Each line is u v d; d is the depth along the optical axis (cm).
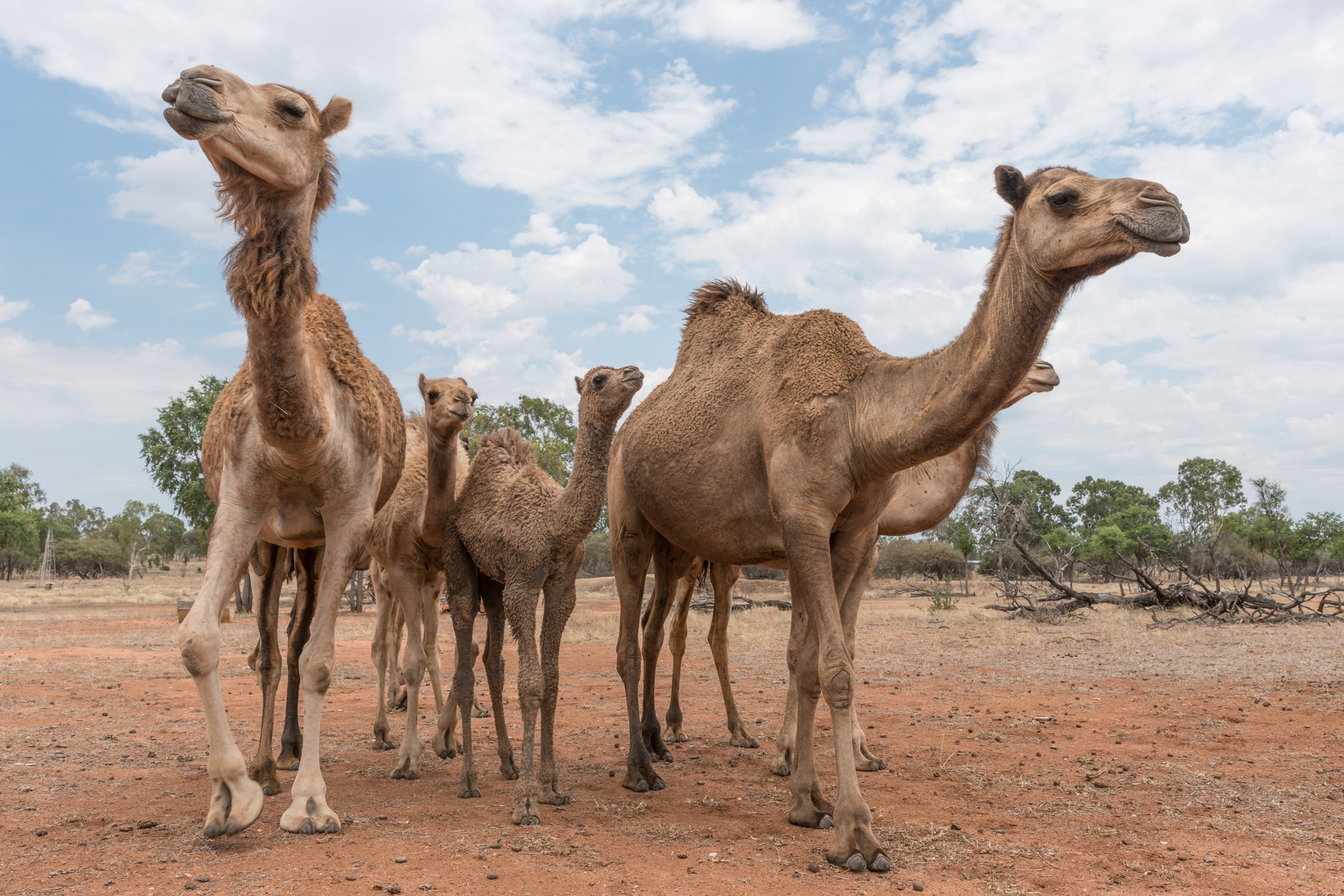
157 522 10369
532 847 452
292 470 502
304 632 659
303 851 439
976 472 836
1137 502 8000
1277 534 4631
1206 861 450
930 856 457
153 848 445
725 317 673
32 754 709
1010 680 1205
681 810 554
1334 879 426
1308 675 1154
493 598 625
